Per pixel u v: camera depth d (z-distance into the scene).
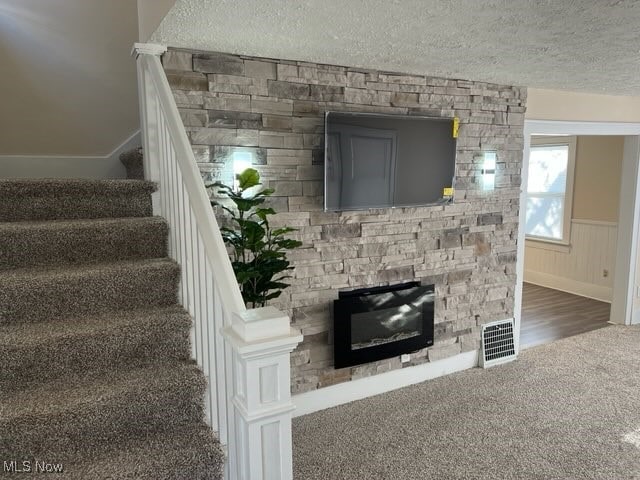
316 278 3.01
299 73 2.79
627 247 4.73
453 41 2.33
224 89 2.60
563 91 4.02
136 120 3.29
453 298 3.62
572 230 6.02
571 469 2.45
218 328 1.58
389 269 3.29
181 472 1.58
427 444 2.68
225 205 2.66
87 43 2.98
